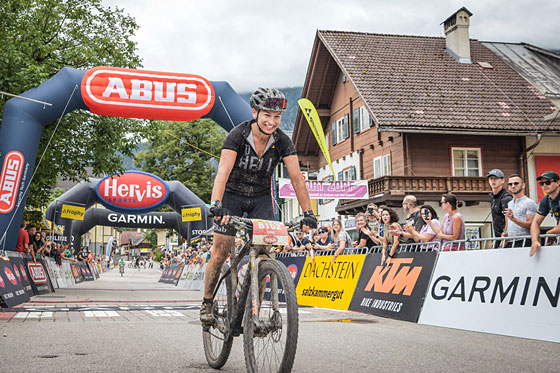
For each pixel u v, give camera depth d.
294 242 11.72
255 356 3.36
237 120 13.64
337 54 26.73
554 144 23.73
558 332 4.86
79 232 29.61
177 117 13.29
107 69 12.88
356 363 4.10
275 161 3.77
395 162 23.48
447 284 6.37
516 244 5.80
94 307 9.64
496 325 5.53
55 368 3.85
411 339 5.33
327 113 30.27
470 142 23.23
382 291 7.64
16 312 8.23
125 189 24.12
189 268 22.78
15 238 11.90
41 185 16.91
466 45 27.38
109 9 17.70
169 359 4.28
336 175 29.56
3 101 14.14
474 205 22.92
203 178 45.31
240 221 3.38
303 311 8.43
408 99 23.80
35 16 16.53
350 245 9.70
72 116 15.81
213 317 3.91
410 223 8.42
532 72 27.47
